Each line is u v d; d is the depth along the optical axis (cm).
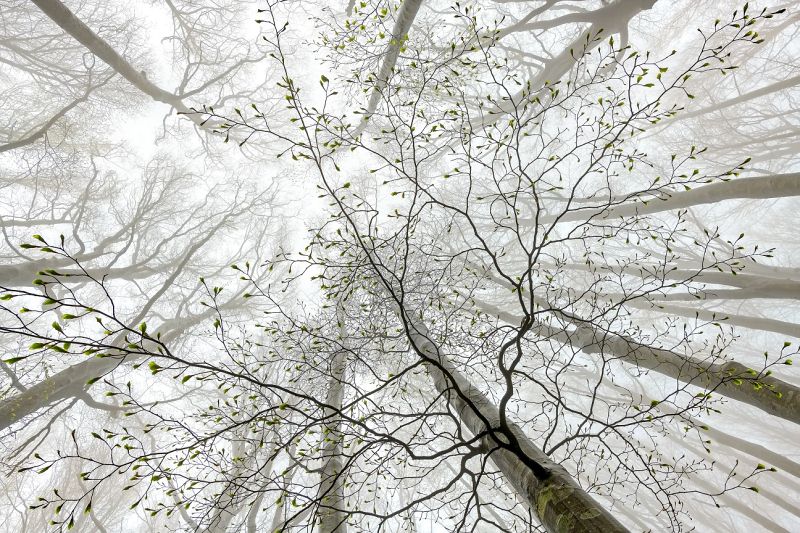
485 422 300
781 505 1198
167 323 1096
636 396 1230
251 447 629
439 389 490
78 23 902
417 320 617
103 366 913
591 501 272
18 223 1200
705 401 370
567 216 1156
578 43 948
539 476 304
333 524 433
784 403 472
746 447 1062
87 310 222
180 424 327
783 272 1136
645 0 845
